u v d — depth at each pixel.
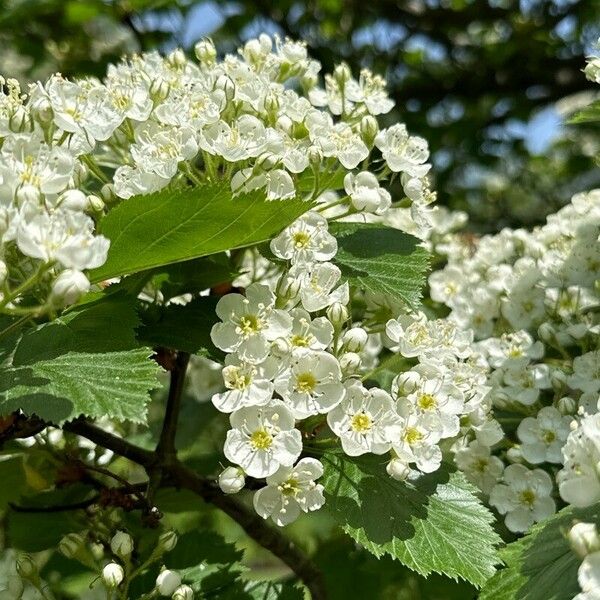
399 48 0.45
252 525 0.20
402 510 0.14
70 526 0.20
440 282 0.23
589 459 0.12
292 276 0.15
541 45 0.45
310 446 0.15
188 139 0.15
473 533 0.14
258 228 0.14
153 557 0.15
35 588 0.16
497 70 0.45
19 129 0.14
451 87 0.45
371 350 0.19
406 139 0.17
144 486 0.19
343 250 0.16
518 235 0.22
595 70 0.18
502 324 0.21
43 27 0.41
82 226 0.12
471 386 0.16
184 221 0.14
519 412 0.19
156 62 0.18
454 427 0.15
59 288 0.12
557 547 0.13
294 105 0.17
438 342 0.16
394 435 0.14
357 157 0.16
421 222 0.17
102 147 0.19
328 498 0.14
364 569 0.25
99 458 0.22
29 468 0.20
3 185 0.13
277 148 0.15
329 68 0.40
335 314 0.15
